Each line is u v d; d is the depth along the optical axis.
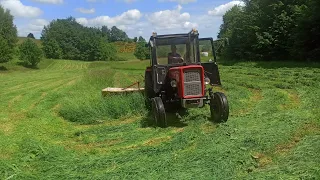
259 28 33.75
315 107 10.19
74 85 20.86
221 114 8.86
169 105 10.43
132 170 5.89
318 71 18.88
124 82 21.72
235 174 5.54
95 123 10.34
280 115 9.41
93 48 104.62
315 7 26.42
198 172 5.62
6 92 20.08
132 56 112.19
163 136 8.23
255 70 24.03
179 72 8.79
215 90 15.83
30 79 31.00
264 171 5.59
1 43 55.44
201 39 9.91
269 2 33.56
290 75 18.91
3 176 5.95
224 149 6.69
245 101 12.13
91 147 7.75
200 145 7.11
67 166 6.35
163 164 6.06
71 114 10.88
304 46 27.75
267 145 6.84
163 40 9.65
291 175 5.32
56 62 76.62
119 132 8.95
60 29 111.25
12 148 7.65
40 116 11.49
